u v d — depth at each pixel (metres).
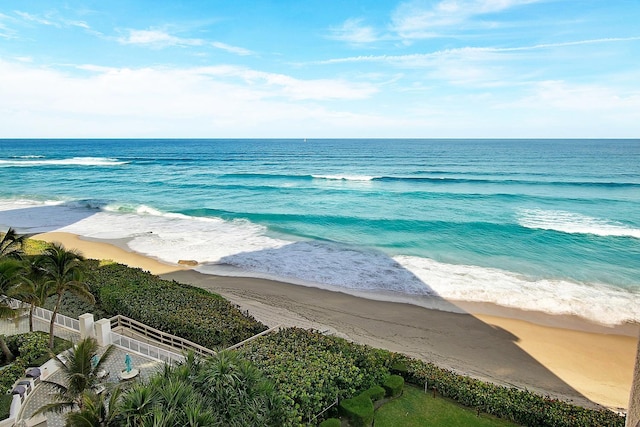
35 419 11.56
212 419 9.16
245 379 10.78
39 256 15.94
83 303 20.75
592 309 21.38
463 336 19.00
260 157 122.62
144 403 9.27
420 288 24.22
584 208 43.69
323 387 12.43
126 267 23.78
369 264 28.17
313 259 29.28
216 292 23.86
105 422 9.11
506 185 59.44
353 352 14.92
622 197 49.19
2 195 56.03
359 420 11.78
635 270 26.41
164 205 48.47
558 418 11.75
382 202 48.34
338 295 23.47
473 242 32.47
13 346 15.68
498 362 16.95
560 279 25.20
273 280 25.69
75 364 10.88
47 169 86.50
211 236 35.28
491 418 12.63
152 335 17.27
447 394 13.61
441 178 66.19
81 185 64.44
